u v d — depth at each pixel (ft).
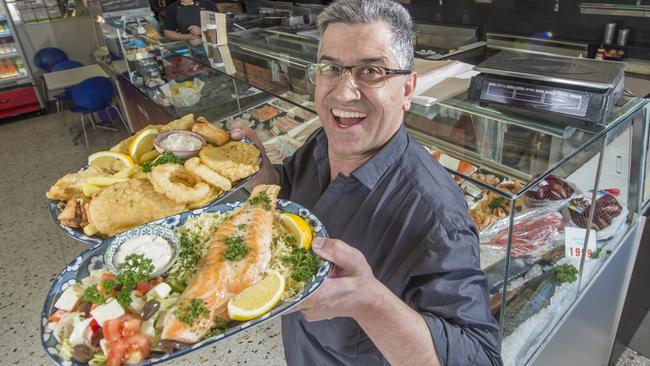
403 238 2.98
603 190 4.83
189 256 2.91
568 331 4.85
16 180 14.11
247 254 2.71
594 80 3.85
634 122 4.40
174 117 8.30
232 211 3.36
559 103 4.01
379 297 2.38
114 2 10.39
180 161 4.18
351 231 3.25
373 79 2.86
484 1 13.96
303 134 5.83
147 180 3.81
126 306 2.45
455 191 3.14
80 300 2.55
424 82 5.22
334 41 2.82
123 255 2.88
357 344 3.35
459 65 5.61
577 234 4.42
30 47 20.80
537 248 4.15
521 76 4.21
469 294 2.71
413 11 16.31
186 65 8.48
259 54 7.24
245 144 4.47
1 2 17.83
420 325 2.49
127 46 10.59
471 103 4.64
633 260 5.59
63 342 2.30
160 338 2.28
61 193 3.82
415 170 3.12
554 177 3.97
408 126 4.56
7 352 7.67
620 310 6.07
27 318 8.41
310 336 3.89
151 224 3.16
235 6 15.24
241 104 7.07
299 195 4.15
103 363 2.20
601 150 4.01
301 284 2.51
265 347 7.50
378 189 3.18
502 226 3.97
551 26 12.78
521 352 4.12
